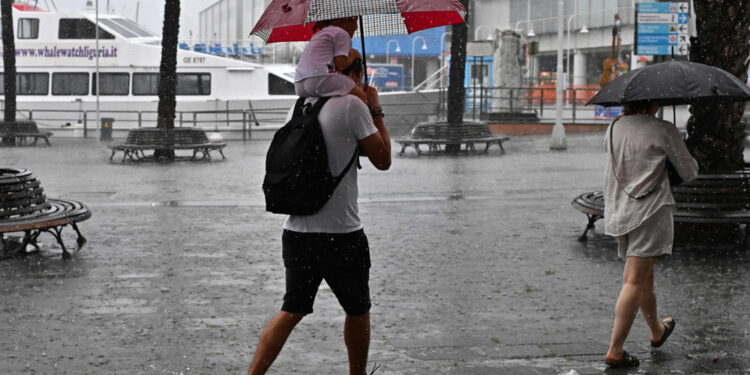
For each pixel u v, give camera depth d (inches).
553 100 2669.8
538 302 408.8
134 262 511.2
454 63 1470.2
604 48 3444.9
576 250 547.2
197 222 674.8
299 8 252.1
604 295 422.9
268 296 423.5
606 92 327.6
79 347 335.0
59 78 2028.8
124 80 2005.4
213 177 1080.2
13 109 1782.7
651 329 328.5
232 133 1961.1
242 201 822.5
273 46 2217.0
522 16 3806.6
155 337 349.7
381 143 251.1
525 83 2294.5
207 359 319.6
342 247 253.9
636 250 307.9
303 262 255.9
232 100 1968.5
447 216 701.3
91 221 679.7
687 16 1007.6
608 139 318.0
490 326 365.7
